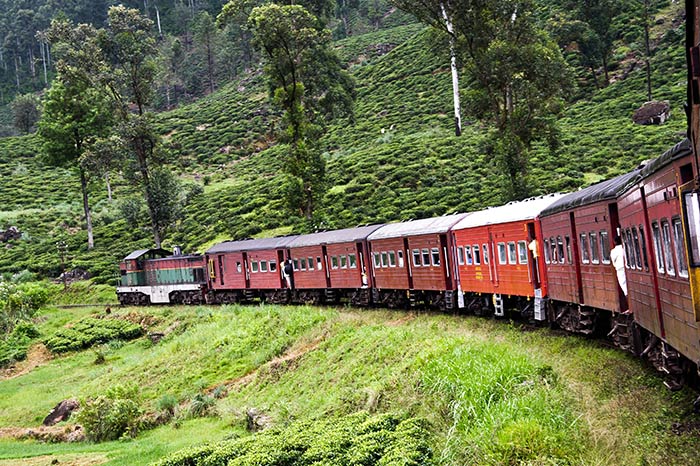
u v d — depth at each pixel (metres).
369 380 21.12
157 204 60.50
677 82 76.62
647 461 10.15
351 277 35.19
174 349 37.22
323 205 61.06
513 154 40.97
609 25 87.50
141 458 20.17
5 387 39.09
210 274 47.47
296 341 31.69
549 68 41.41
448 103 92.94
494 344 18.38
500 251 24.27
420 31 136.62
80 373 39.41
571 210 18.61
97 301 59.50
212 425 24.69
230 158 102.88
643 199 12.76
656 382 13.32
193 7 191.25
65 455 22.39
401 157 69.88
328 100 57.03
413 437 13.98
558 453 11.29
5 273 66.62
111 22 58.72
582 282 18.55
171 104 149.50
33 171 109.25
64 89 74.75
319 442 14.87
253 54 152.88
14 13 195.25
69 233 81.06
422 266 29.70
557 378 14.81
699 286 9.23
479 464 11.89
